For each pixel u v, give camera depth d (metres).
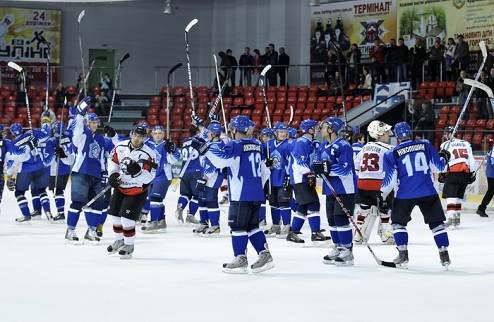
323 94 23.84
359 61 23.52
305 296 6.46
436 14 23.72
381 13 24.92
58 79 27.98
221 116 24.41
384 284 7.07
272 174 10.94
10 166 12.46
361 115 21.97
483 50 9.10
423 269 8.01
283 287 6.89
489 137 17.17
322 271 7.84
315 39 26.31
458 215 12.45
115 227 8.90
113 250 8.95
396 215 8.05
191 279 7.29
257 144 7.70
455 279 7.37
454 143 12.48
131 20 28.81
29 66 27.59
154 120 24.81
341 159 8.34
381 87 22.31
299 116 23.27
